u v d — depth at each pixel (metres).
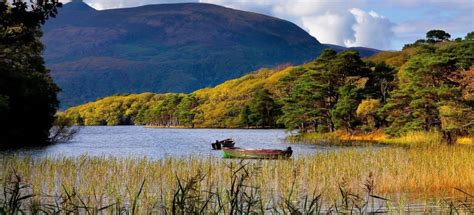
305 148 54.56
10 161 27.22
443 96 54.06
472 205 17.39
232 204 11.11
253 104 124.50
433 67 55.75
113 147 63.34
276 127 128.75
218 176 21.30
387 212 15.93
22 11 10.26
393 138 61.78
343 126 71.88
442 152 28.19
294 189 19.67
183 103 156.00
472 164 23.50
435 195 19.69
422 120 56.66
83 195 18.41
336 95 76.31
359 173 22.83
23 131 59.25
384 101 70.75
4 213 9.91
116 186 20.11
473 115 52.12
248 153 38.66
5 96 49.62
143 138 92.25
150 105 191.88
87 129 155.25
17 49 54.19
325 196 18.77
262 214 12.31
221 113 141.38
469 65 59.44
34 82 59.38
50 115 66.38
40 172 22.97
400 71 74.00
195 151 55.25
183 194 10.35
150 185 20.84
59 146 62.56
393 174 22.64
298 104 76.69
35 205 12.20
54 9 10.45
